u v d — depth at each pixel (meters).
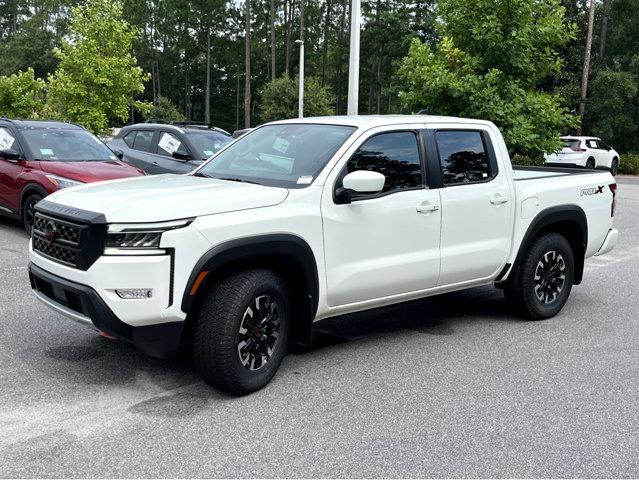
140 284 3.93
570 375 4.96
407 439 3.83
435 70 10.74
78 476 3.31
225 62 76.44
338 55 69.38
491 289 7.81
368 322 6.32
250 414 4.11
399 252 5.15
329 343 5.64
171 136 12.39
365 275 4.94
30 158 9.61
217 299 4.19
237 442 3.73
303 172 4.84
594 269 9.27
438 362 5.19
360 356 5.29
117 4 20.86
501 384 4.74
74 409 4.11
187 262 4.00
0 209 10.09
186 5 70.62
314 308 4.73
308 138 5.20
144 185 4.70
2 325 5.72
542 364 5.20
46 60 77.31
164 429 3.87
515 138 10.50
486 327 6.22
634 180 28.42
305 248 4.53
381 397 4.44
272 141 5.38
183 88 79.44
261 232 4.30
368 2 62.62
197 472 3.39
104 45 20.59
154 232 3.94
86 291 4.00
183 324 4.11
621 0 44.62
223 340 4.17
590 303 7.26
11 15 90.56
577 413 4.27
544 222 6.26
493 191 5.79
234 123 80.06
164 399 4.30
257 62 76.06
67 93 19.95
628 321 6.54
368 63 66.94
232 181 4.93
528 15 10.70
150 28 75.44
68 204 4.32
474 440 3.84
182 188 4.53
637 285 8.23
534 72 11.26
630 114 42.38
